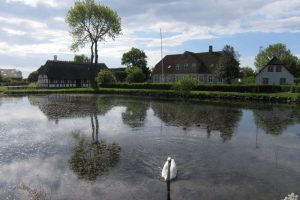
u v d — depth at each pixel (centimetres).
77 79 8394
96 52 7256
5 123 2702
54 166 1530
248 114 3291
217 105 4153
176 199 1181
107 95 5941
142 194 1220
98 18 6881
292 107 3950
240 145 1956
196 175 1411
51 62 8269
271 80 6756
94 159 1634
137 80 7331
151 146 1898
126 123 2700
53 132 2317
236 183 1332
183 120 2869
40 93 6359
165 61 8675
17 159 1644
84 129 2433
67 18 6875
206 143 1994
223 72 6306
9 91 6284
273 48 11019
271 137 2198
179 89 5419
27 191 1250
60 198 1191
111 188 1273
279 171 1482
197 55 8219
